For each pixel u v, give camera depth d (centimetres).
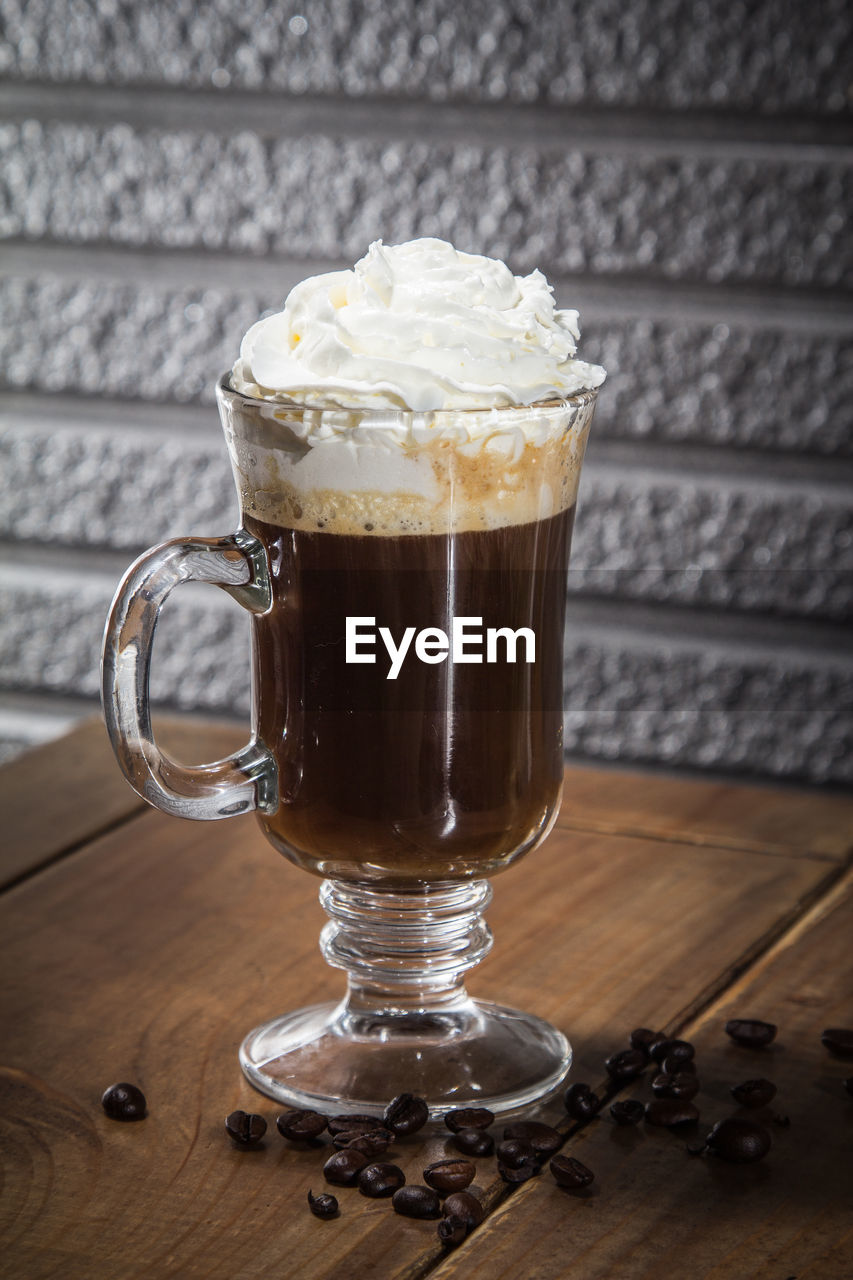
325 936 61
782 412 101
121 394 114
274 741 58
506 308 59
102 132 110
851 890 69
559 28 99
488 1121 57
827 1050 61
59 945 66
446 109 103
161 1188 55
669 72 98
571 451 58
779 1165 56
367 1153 55
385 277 58
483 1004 62
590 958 65
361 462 55
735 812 76
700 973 64
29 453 116
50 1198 54
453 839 57
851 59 95
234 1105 58
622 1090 59
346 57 104
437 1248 53
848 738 104
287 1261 52
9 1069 60
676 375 102
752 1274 52
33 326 114
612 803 77
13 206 113
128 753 57
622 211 100
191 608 115
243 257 109
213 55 106
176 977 64
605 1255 52
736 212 99
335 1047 60
